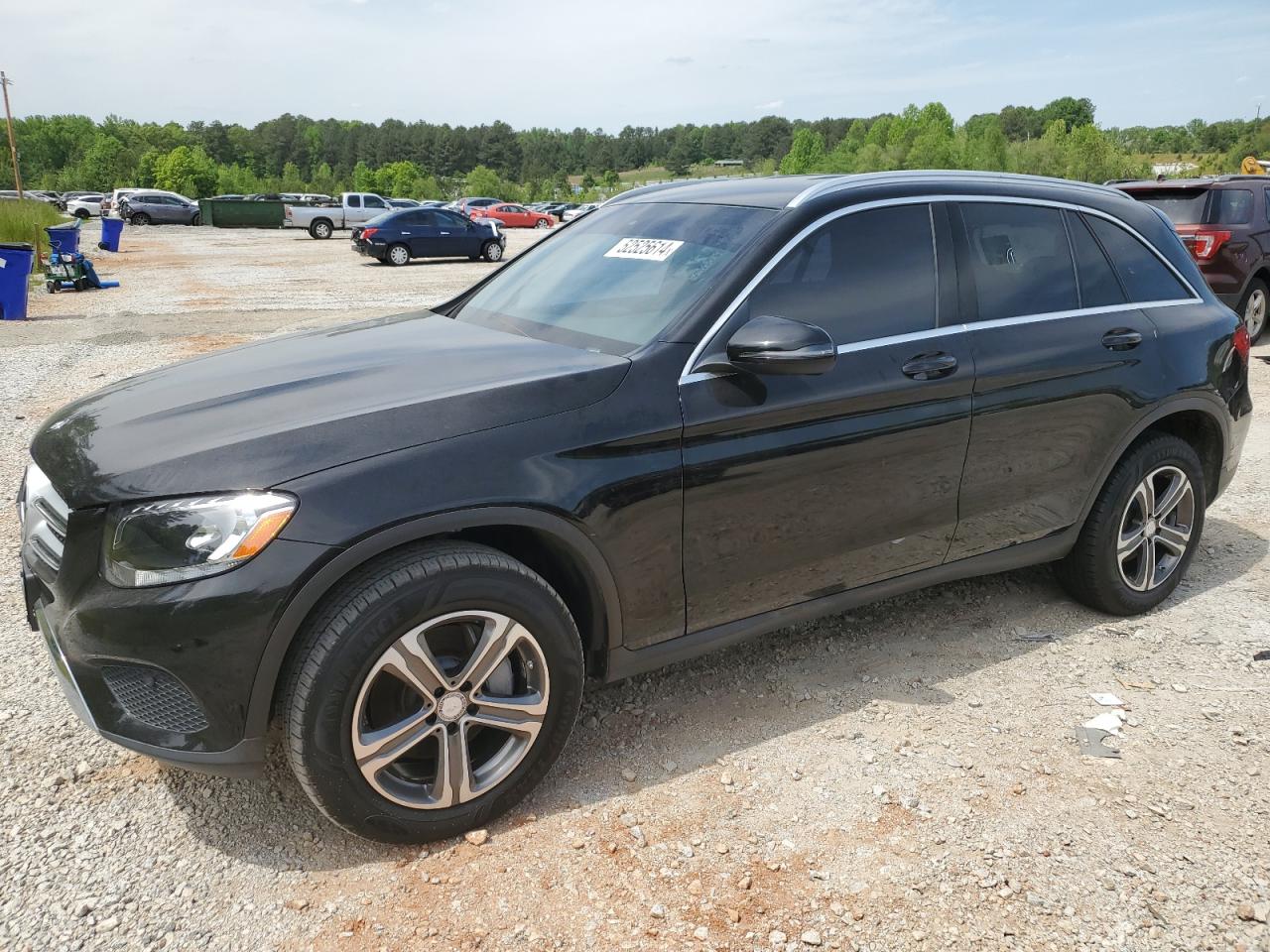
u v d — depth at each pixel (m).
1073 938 2.25
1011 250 3.50
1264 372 8.69
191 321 12.50
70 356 9.73
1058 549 3.71
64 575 2.36
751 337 2.66
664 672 3.47
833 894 2.38
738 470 2.82
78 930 2.24
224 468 2.28
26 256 12.59
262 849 2.53
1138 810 2.71
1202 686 3.39
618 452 2.63
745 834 2.60
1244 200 9.80
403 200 45.62
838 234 3.12
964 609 4.02
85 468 2.41
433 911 2.31
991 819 2.66
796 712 3.21
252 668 2.22
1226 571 4.42
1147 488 3.84
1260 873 2.46
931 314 3.23
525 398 2.57
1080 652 3.64
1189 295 4.01
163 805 2.70
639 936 2.24
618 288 3.21
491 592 2.44
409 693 2.46
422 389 2.63
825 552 3.10
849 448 3.02
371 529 2.28
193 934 2.24
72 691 2.41
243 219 43.94
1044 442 3.48
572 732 3.09
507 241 37.56
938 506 3.29
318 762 2.30
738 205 3.29
